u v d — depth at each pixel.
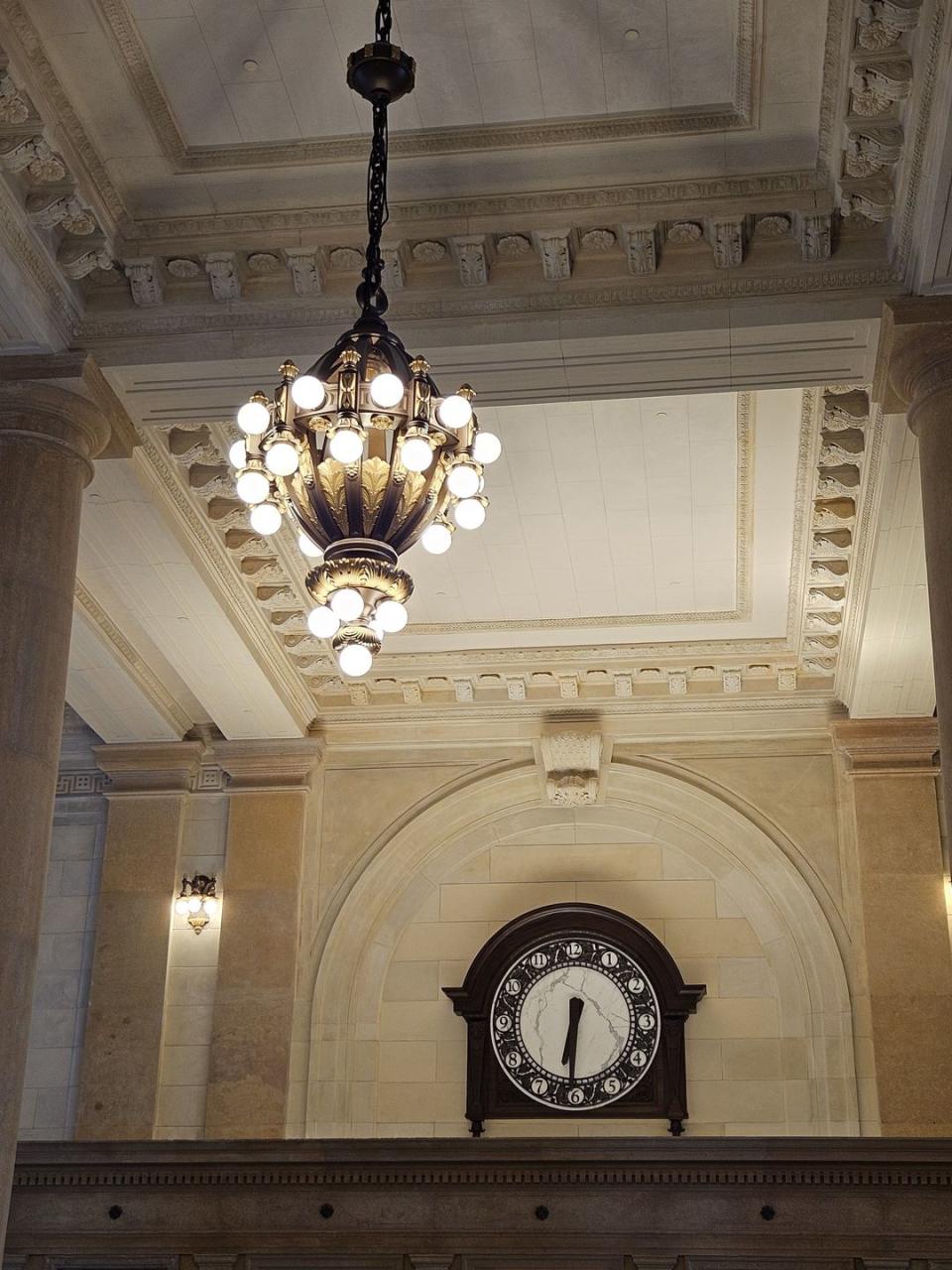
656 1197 8.05
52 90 7.53
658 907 13.58
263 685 13.05
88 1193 8.44
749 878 13.52
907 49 7.03
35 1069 13.41
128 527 10.46
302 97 7.80
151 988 13.37
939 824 13.08
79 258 8.34
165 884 13.73
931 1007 12.52
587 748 13.70
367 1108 13.12
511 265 8.59
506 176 8.23
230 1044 13.12
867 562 10.96
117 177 8.24
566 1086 12.90
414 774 14.12
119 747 14.20
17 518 8.16
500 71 7.63
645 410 10.05
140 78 7.61
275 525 6.54
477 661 13.62
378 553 6.27
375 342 6.52
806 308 8.31
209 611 11.72
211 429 9.82
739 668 13.52
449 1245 8.09
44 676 7.89
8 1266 8.30
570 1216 8.06
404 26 7.34
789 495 10.95
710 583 12.45
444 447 6.55
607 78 7.66
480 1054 13.05
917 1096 12.28
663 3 7.17
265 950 13.43
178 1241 8.27
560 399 9.02
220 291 8.66
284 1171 8.35
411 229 8.42
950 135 6.90
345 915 13.66
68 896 14.05
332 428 6.27
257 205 8.43
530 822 14.04
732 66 7.55
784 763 13.74
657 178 8.20
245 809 13.93
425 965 13.64
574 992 13.19
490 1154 8.23
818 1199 7.94
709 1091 12.84
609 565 12.18
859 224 8.30
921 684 12.75
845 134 7.56
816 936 13.13
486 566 12.22
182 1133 12.91
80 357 8.52
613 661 13.57
